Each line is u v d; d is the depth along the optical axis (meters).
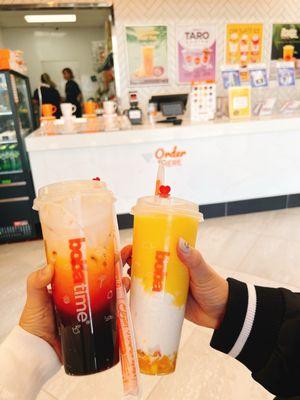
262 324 0.58
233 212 3.44
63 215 0.47
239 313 0.58
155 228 0.51
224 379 1.49
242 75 4.02
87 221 0.47
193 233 0.53
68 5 3.55
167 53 3.85
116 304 0.53
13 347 0.52
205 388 1.44
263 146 3.22
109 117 2.94
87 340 0.51
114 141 2.87
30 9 3.54
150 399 1.40
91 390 1.46
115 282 0.53
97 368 0.53
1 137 2.95
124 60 3.80
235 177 3.26
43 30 6.23
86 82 6.73
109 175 2.97
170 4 3.69
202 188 3.22
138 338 0.55
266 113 3.55
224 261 2.52
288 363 0.54
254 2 3.84
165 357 0.56
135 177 3.03
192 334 1.76
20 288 2.29
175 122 3.15
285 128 3.20
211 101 3.30
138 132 2.89
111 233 0.51
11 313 2.01
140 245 0.53
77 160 2.87
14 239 3.16
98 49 5.95
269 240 2.84
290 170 3.38
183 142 3.03
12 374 0.50
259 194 3.38
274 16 3.95
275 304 0.59
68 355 0.52
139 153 2.97
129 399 0.46
